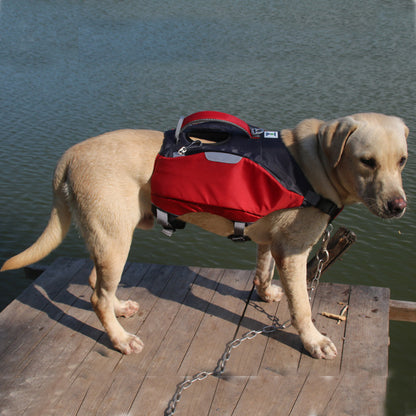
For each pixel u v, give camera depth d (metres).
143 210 3.29
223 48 16.05
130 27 18.81
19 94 11.91
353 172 2.90
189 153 3.12
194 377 3.18
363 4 22.55
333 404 2.97
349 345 3.45
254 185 3.07
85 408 2.97
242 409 2.95
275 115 10.20
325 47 16.09
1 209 7.26
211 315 3.78
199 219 3.32
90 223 3.11
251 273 4.32
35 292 4.08
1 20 19.77
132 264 4.50
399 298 5.82
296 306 3.31
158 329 3.62
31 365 3.29
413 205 7.46
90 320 3.74
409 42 16.52
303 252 3.25
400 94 11.61
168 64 14.29
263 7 22.25
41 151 8.87
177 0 23.80
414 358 5.32
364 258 6.53
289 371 3.22
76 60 14.77
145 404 3.00
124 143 3.14
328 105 10.83
